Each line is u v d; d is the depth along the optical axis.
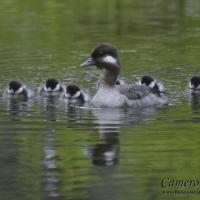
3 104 20.78
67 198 13.95
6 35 28.73
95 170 15.27
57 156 16.09
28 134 17.70
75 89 21.50
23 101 21.17
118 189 14.36
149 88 21.50
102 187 14.45
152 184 14.63
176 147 16.58
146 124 18.52
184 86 22.38
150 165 15.52
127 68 24.31
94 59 20.91
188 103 20.73
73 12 33.22
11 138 17.39
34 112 19.84
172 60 25.17
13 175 15.08
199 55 25.75
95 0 36.09
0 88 22.34
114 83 20.86
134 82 22.72
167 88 22.22
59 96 21.77
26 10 33.50
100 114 19.64
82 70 24.16
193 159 15.79
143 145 16.75
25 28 29.91
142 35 28.89
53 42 27.67
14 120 18.95
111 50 20.88
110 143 16.91
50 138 17.34
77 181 14.73
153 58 25.44
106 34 29.02
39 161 15.80
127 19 31.77
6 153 16.34
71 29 29.86
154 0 36.22
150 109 20.23
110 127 18.23
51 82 22.03
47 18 31.92
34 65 24.59
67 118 19.17
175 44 27.36
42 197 14.00
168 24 30.73
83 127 18.28
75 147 16.64
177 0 35.97
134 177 14.90
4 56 25.61
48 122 18.78
